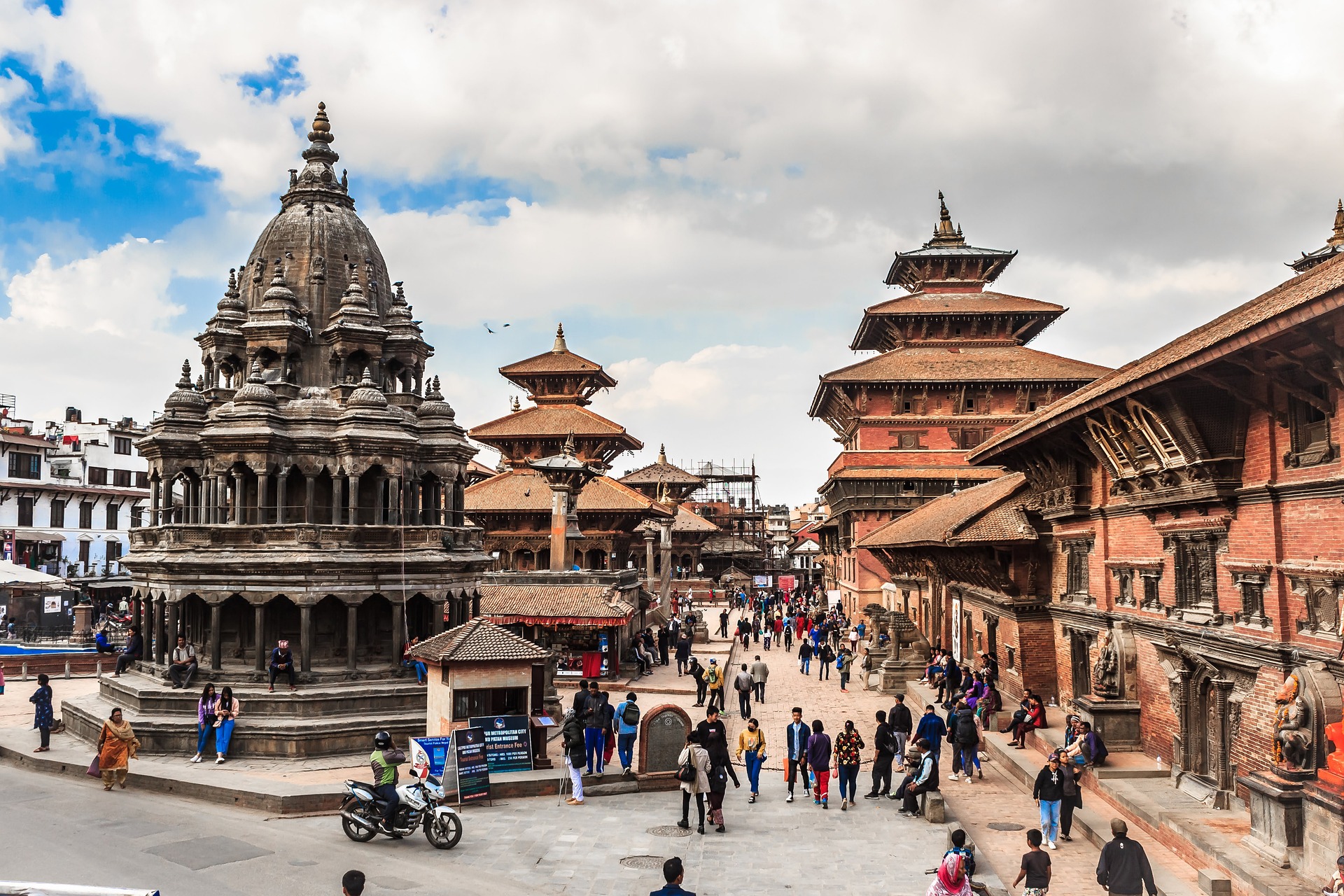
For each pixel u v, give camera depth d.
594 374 91.38
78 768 27.22
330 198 37.31
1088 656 29.44
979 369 67.75
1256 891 15.94
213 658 30.91
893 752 24.62
